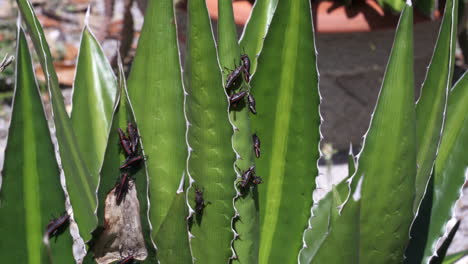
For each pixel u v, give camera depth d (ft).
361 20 4.71
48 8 7.87
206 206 2.52
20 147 2.19
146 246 2.29
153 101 2.47
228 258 2.56
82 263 2.28
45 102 5.93
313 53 2.50
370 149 2.30
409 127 2.29
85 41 2.76
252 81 2.55
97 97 2.75
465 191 4.93
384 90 2.28
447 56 2.49
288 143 2.61
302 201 2.64
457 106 2.67
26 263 2.24
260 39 2.73
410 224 2.39
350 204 2.22
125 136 2.23
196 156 2.49
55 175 2.24
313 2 4.81
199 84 2.43
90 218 2.43
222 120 2.45
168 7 2.42
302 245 2.66
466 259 3.05
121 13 7.75
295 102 2.57
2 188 2.19
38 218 2.24
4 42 6.48
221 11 2.50
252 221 2.58
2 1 7.62
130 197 2.27
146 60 2.45
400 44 2.26
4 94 6.15
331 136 5.32
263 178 2.64
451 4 2.46
